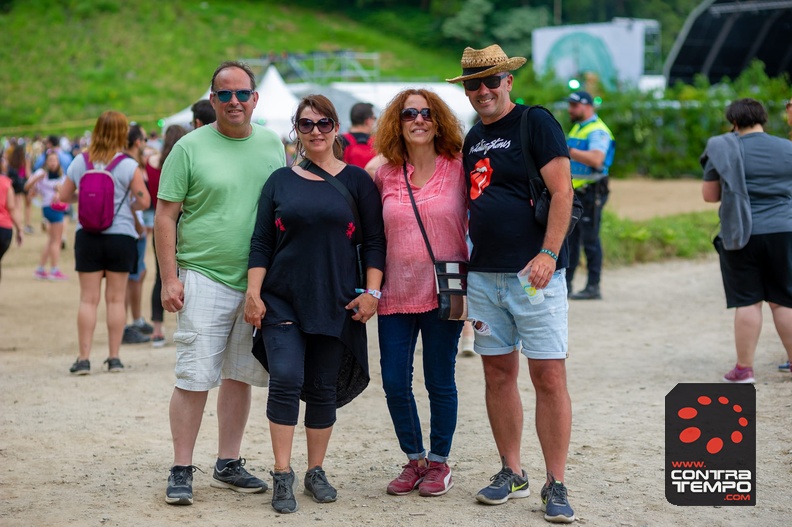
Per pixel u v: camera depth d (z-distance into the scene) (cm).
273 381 430
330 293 435
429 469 457
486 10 8094
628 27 3375
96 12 7131
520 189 420
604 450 521
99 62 6462
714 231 1549
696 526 407
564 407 420
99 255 737
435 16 8369
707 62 3659
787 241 635
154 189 836
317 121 441
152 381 714
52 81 6084
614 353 791
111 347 756
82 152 744
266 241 443
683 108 2809
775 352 755
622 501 439
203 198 448
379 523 411
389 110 452
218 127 458
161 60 6588
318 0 8638
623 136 2869
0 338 924
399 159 452
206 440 561
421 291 442
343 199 441
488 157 425
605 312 995
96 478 482
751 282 651
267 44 7344
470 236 434
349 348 443
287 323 434
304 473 493
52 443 549
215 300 446
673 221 1614
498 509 431
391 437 566
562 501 414
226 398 472
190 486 445
